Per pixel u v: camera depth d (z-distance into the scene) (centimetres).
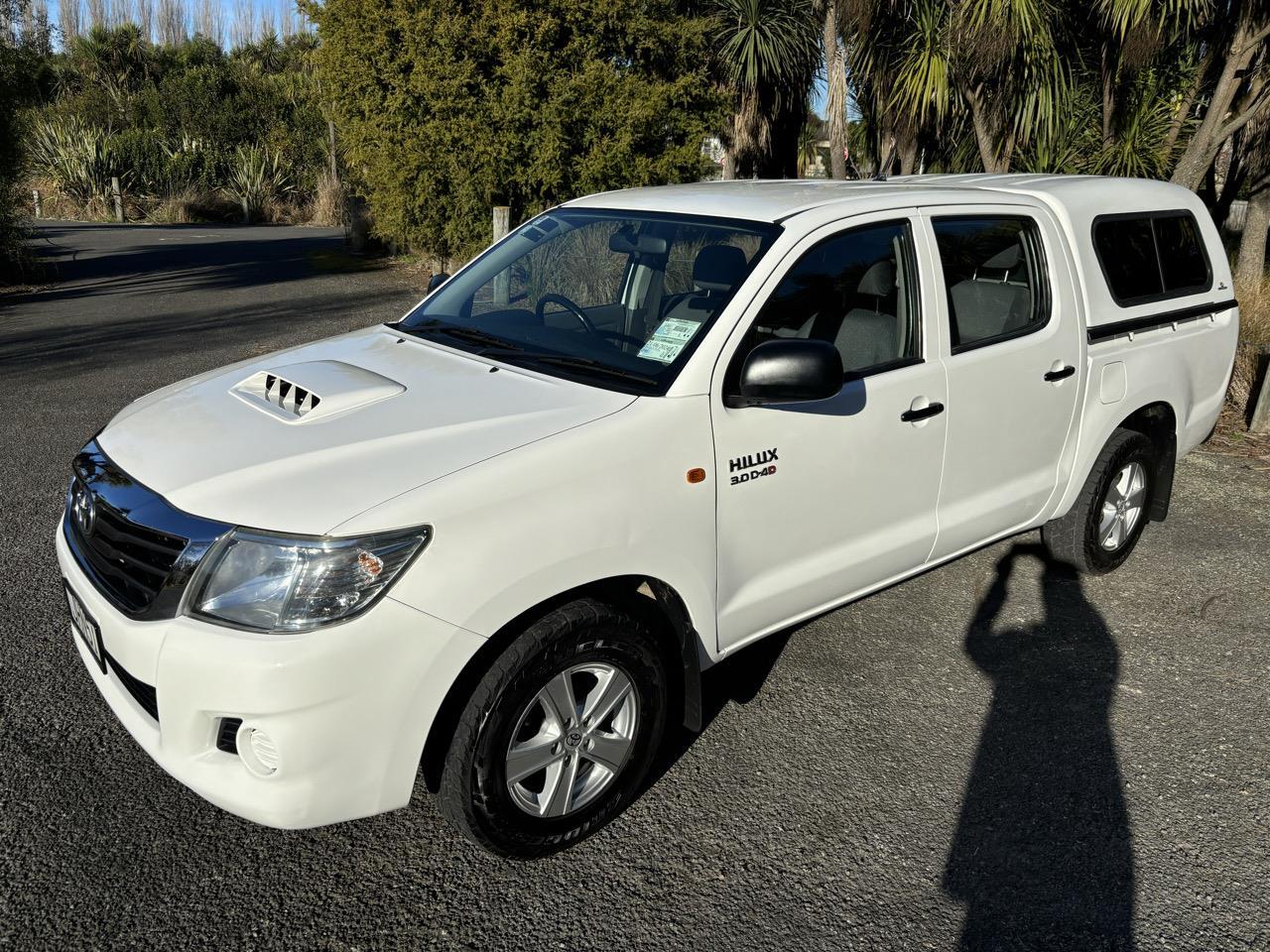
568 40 1063
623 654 274
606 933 252
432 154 1101
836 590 340
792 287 311
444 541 237
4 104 1345
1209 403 491
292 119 3450
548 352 320
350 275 1549
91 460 287
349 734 233
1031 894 269
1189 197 483
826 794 309
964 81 926
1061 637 411
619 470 265
